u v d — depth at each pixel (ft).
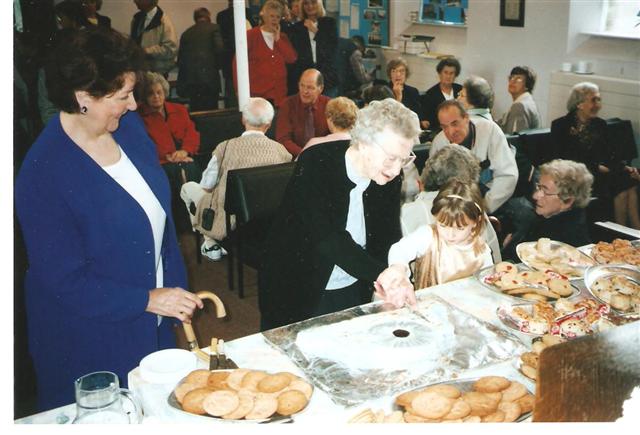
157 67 19.44
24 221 4.45
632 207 12.34
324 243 5.43
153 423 3.66
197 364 4.31
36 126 11.06
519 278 5.62
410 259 6.11
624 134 13.70
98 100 4.30
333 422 3.60
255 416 3.65
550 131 12.98
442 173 6.93
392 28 21.77
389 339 4.39
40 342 4.79
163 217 5.17
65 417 3.68
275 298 5.96
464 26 19.25
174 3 27.66
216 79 20.30
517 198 11.07
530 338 4.74
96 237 4.62
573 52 15.71
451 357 4.32
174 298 4.69
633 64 14.48
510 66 17.37
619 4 14.82
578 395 2.90
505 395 3.82
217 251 12.92
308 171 5.51
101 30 4.32
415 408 3.68
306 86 13.64
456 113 10.61
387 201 5.79
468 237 6.20
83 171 4.51
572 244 7.79
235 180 10.13
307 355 4.33
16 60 11.06
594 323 4.82
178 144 14.35
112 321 4.67
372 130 4.95
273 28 16.61
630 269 5.86
